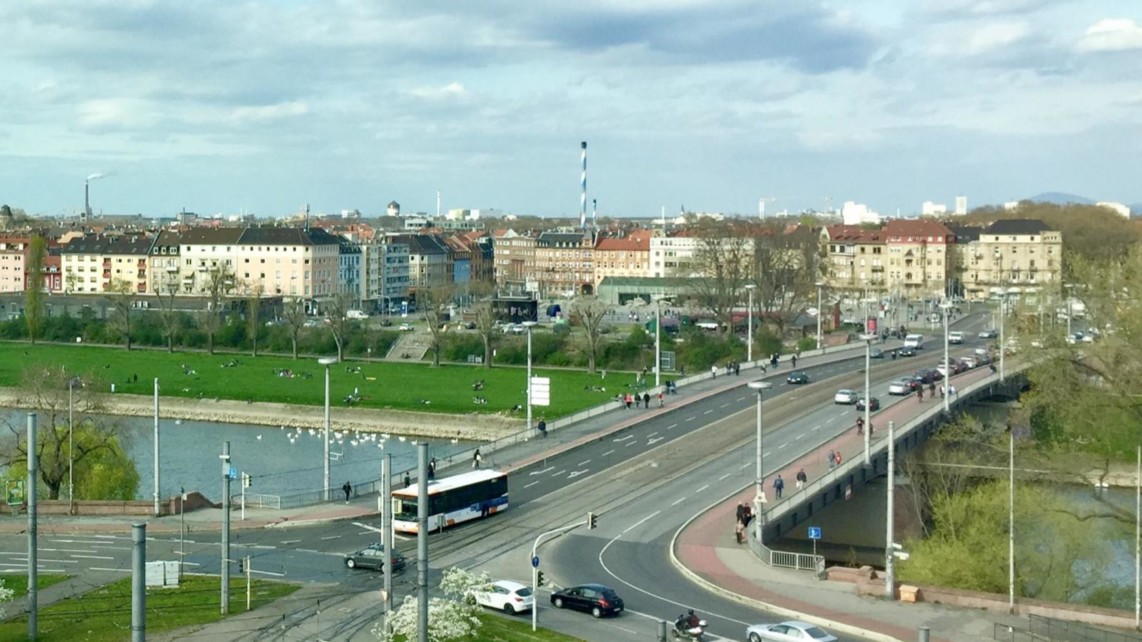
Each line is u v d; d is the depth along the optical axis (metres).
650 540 113.56
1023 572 110.19
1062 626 86.00
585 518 122.75
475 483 122.69
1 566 104.56
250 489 159.62
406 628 77.31
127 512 126.25
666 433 169.50
